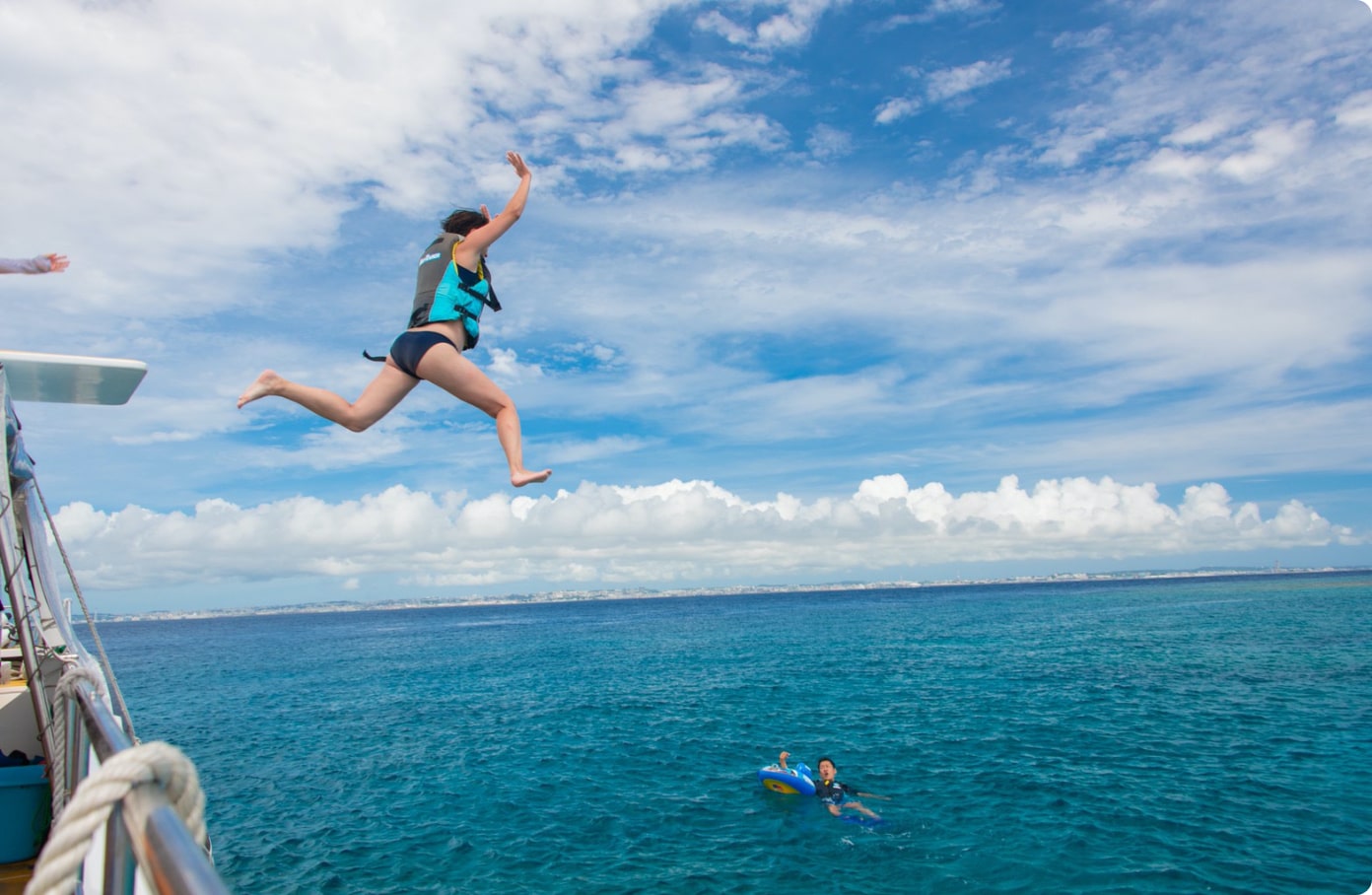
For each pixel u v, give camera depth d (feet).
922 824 55.67
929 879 46.68
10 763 20.33
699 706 110.52
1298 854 48.75
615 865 50.42
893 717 95.14
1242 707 94.38
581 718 105.60
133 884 6.26
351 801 67.77
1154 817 55.47
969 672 134.51
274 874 51.06
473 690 141.38
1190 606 337.31
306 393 10.53
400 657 230.27
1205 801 58.59
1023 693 109.60
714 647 217.97
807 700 111.04
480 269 11.07
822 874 47.78
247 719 115.65
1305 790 61.05
